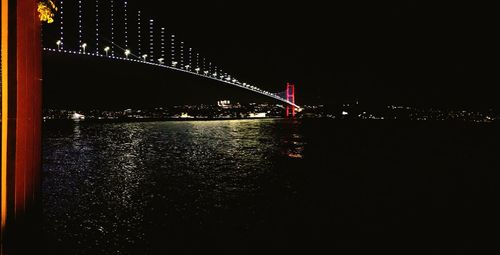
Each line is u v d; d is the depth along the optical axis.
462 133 54.25
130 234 7.22
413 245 7.26
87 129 42.75
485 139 43.34
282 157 21.92
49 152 20.95
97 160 18.03
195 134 38.44
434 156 26.09
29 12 4.48
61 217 8.14
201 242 6.95
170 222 8.07
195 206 9.48
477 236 7.92
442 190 13.38
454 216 9.51
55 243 6.62
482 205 10.92
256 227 7.94
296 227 8.03
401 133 52.03
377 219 8.94
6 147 3.97
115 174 14.03
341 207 9.98
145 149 24.03
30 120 4.58
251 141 32.41
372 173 17.02
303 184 13.25
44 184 11.66
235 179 13.73
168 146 26.38
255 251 6.61
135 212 8.75
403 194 12.25
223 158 20.30
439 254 6.90
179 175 14.22
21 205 4.32
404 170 18.52
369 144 34.03
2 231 3.90
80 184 11.84
